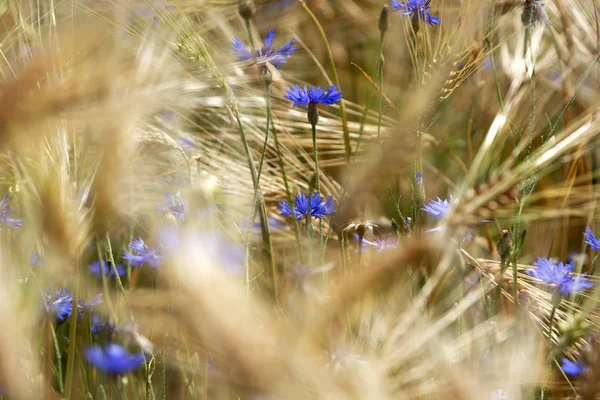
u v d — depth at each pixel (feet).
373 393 2.84
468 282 3.65
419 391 3.02
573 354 3.45
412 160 3.65
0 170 3.31
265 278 3.59
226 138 3.99
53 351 3.47
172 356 3.38
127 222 3.40
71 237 3.11
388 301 3.14
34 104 2.94
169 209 3.29
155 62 3.22
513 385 3.20
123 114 3.04
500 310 3.60
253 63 3.57
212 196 3.42
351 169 3.54
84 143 3.18
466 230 3.60
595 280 3.56
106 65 3.01
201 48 3.59
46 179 3.10
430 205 3.62
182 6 3.91
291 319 2.94
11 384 2.87
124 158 3.06
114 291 3.56
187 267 2.19
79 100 2.98
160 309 3.08
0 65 3.30
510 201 3.63
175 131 3.62
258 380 2.36
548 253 3.98
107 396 3.42
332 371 2.86
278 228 3.94
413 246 2.63
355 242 3.68
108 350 3.33
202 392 3.22
